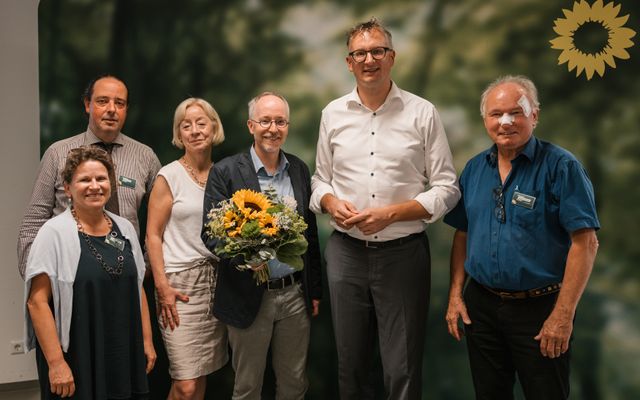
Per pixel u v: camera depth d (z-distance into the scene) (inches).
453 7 125.2
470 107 124.7
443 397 128.1
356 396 111.1
